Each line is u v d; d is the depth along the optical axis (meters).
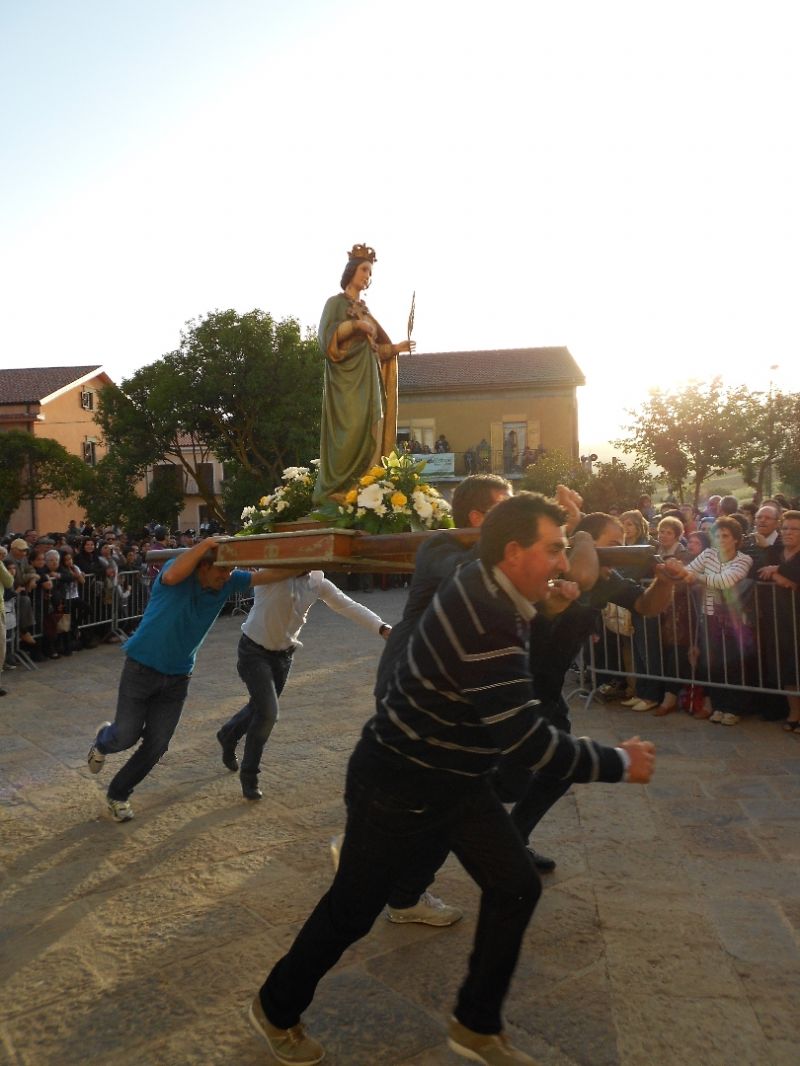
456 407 35.69
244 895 3.72
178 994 2.94
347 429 6.00
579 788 5.00
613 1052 2.55
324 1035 2.67
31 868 4.08
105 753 4.63
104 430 29.78
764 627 6.31
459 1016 2.39
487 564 2.13
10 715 7.51
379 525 4.16
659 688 6.93
